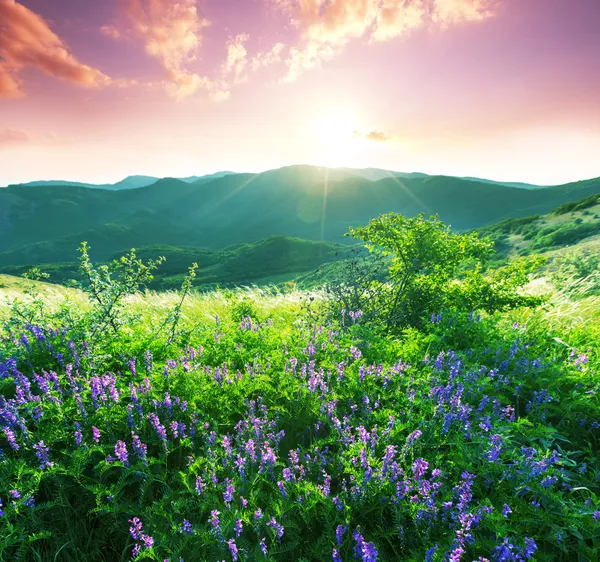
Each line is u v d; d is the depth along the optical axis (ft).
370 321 22.02
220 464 9.66
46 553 7.85
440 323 19.02
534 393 12.77
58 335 14.92
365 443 9.70
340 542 7.38
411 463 9.81
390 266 25.50
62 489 8.54
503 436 9.80
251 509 8.35
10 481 8.33
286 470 8.72
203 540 7.31
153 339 17.21
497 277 23.34
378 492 8.57
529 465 9.15
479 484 9.08
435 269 23.52
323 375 13.75
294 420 11.84
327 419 11.10
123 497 9.04
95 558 7.87
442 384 13.20
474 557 7.42
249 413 11.31
